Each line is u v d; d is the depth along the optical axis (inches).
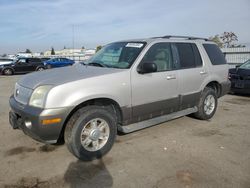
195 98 215.0
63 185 123.1
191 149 165.5
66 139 144.2
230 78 362.9
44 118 130.6
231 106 296.7
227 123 224.4
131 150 162.9
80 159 146.3
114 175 132.3
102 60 185.5
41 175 131.6
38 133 132.4
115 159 150.3
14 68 866.1
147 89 171.8
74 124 140.9
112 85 152.6
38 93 136.3
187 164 144.5
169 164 144.4
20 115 140.9
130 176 131.3
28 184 123.4
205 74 220.4
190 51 211.9
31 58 926.4
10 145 167.9
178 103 198.7
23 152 157.8
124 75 158.9
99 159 150.3
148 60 174.1
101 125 151.6
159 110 185.8
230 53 860.6
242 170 138.3
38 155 153.9
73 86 138.3
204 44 229.8
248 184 124.7
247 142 179.3
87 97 141.3
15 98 155.1
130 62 167.3
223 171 136.9
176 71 193.0
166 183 124.8
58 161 146.8
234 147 169.9
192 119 234.5
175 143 175.3
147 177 130.3
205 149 165.8
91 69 164.7
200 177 130.5
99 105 155.6
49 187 121.4
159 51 183.9
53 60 1026.7
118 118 165.3
